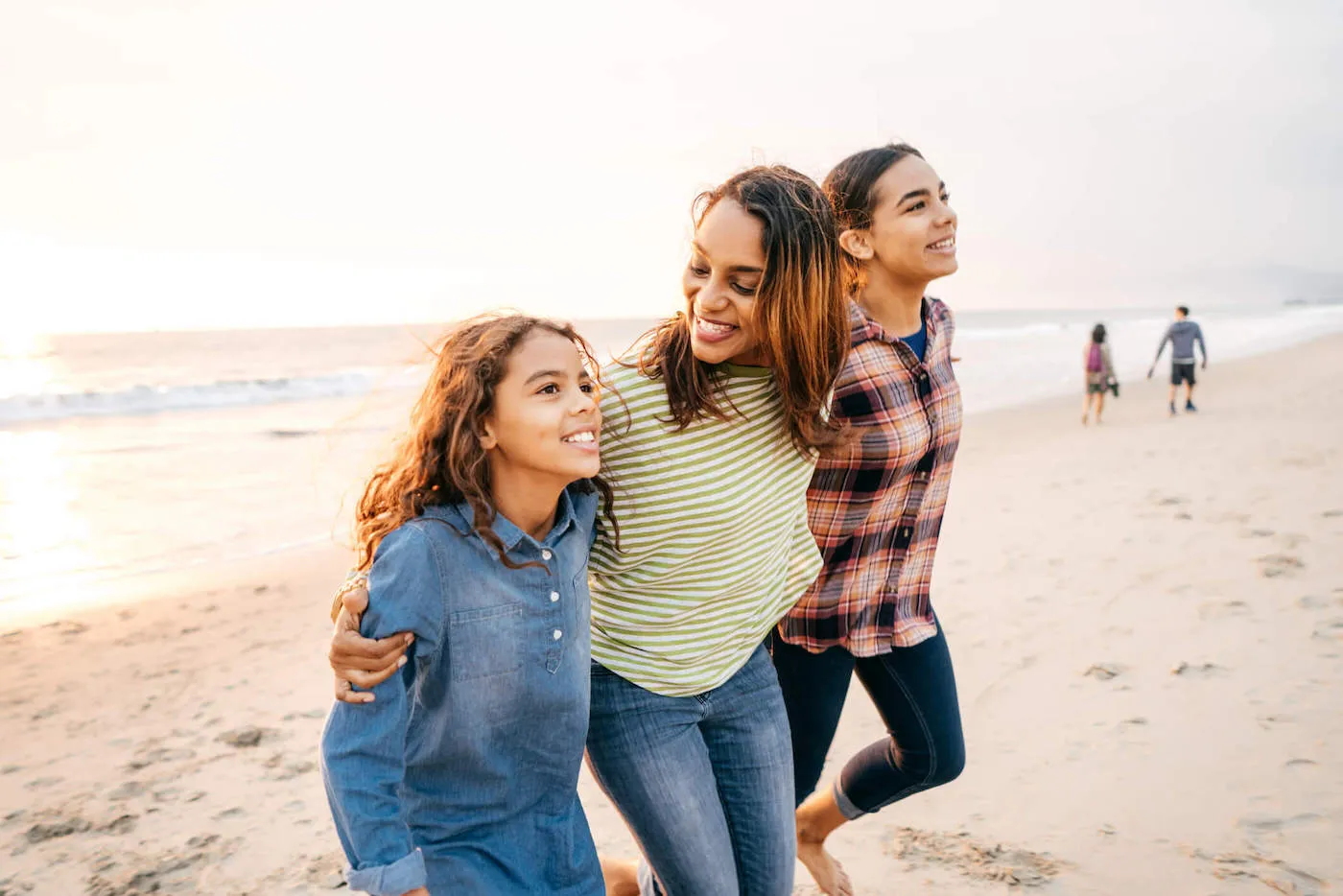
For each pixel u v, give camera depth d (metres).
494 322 1.78
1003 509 8.66
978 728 4.21
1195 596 5.66
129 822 3.87
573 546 1.84
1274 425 13.29
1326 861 3.01
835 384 2.20
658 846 2.06
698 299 1.88
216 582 7.71
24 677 5.63
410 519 1.72
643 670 2.06
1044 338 49.56
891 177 2.39
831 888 2.86
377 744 1.58
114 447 15.36
